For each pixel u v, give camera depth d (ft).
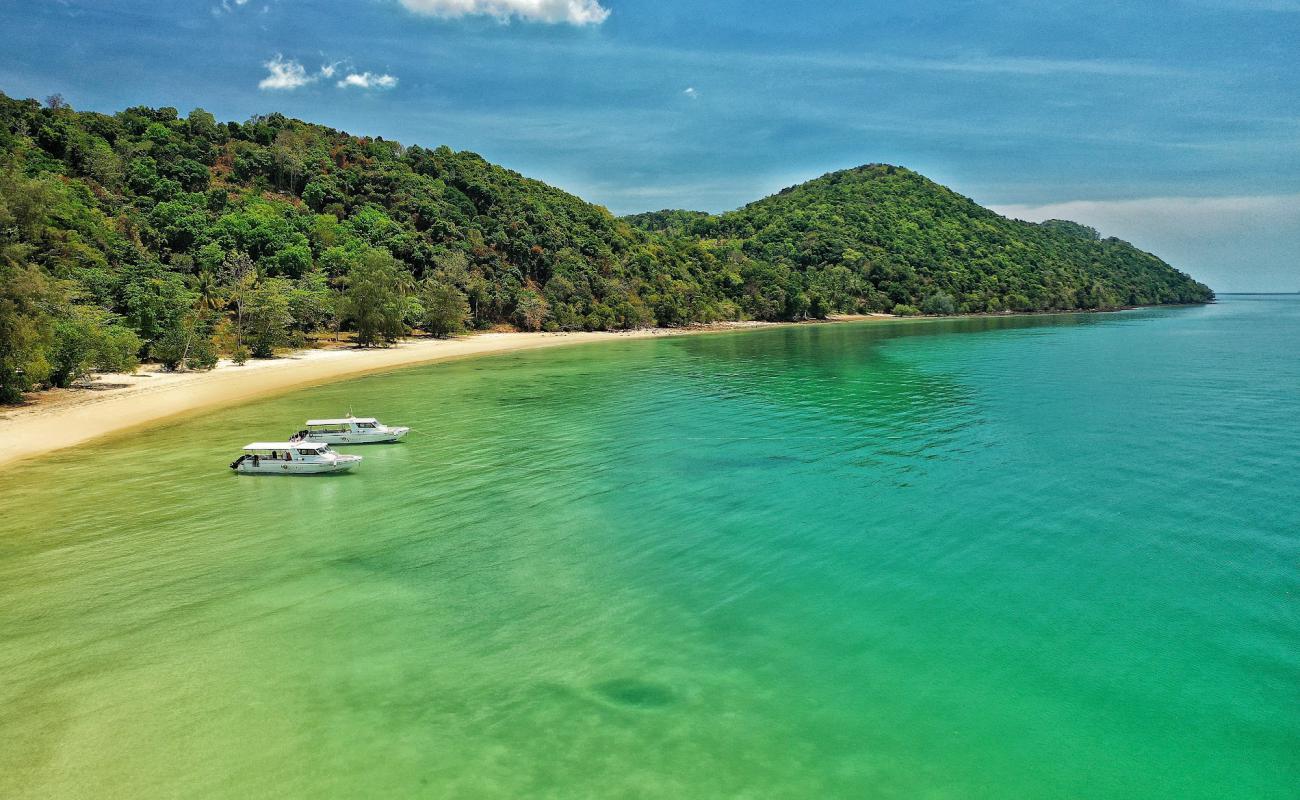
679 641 73.77
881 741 57.82
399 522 109.70
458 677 67.67
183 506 117.70
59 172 390.01
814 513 110.93
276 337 313.32
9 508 115.96
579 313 517.96
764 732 59.06
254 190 469.98
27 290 175.73
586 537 102.78
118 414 188.55
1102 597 81.30
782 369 289.74
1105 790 52.47
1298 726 59.11
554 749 57.11
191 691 65.46
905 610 79.41
